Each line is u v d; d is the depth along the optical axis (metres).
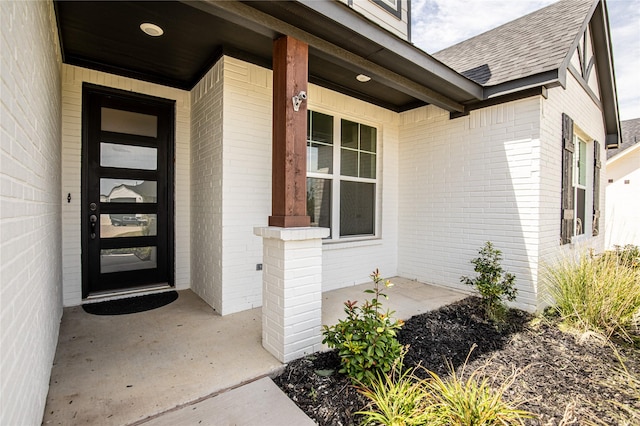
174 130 4.07
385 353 2.17
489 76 4.12
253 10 2.34
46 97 2.05
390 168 5.12
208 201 3.62
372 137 4.99
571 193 4.55
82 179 3.51
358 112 4.60
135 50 3.23
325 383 2.15
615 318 3.12
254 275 3.55
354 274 4.65
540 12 5.12
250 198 3.50
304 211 2.59
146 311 3.35
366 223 4.94
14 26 1.22
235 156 3.37
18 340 1.26
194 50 3.27
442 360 2.58
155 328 2.93
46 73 2.04
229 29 2.85
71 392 1.93
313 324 2.55
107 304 3.53
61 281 3.20
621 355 2.74
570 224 4.52
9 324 1.13
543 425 1.86
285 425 1.73
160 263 4.13
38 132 1.74
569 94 4.58
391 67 3.30
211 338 2.74
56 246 2.71
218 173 3.37
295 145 2.54
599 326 3.18
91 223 3.64
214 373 2.19
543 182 3.78
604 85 6.15
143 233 4.00
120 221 3.84
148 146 3.98
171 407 1.83
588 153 5.99
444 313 3.55
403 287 4.57
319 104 4.11
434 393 2.00
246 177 3.46
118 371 2.19
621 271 3.42
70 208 3.42
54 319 2.48
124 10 2.52
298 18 2.46
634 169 9.90
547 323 3.38
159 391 1.97
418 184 4.95
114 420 1.71
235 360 2.38
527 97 3.77
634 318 3.16
